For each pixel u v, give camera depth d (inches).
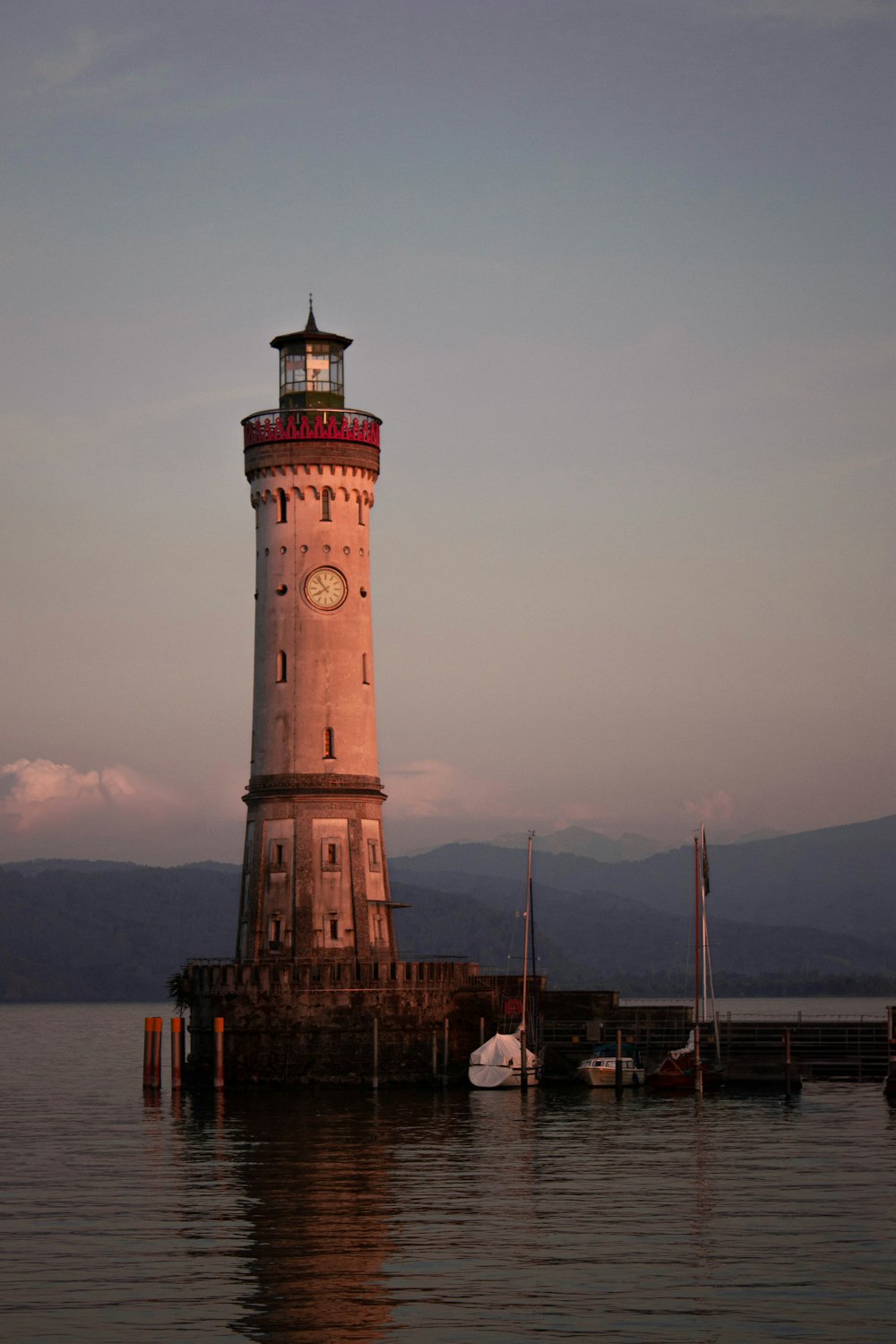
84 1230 3730.3
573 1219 3828.7
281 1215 3882.9
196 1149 4963.1
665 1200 4074.8
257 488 6791.3
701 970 6801.2
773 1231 3690.9
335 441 6688.0
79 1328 2940.5
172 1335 2898.6
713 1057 7101.4
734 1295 3144.7
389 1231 3693.4
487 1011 6712.6
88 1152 5009.8
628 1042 7022.6
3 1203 4082.2
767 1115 5846.5
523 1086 6422.2
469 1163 4643.2
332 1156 4781.0
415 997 6358.3
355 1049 6245.1
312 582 6678.2
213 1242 3592.5
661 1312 3029.0
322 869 6535.4
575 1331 2913.4
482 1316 3002.0
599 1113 5841.5
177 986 6565.0
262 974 6190.9
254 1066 6210.6
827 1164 4650.6
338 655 6663.4
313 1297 3132.4
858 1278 3267.7
